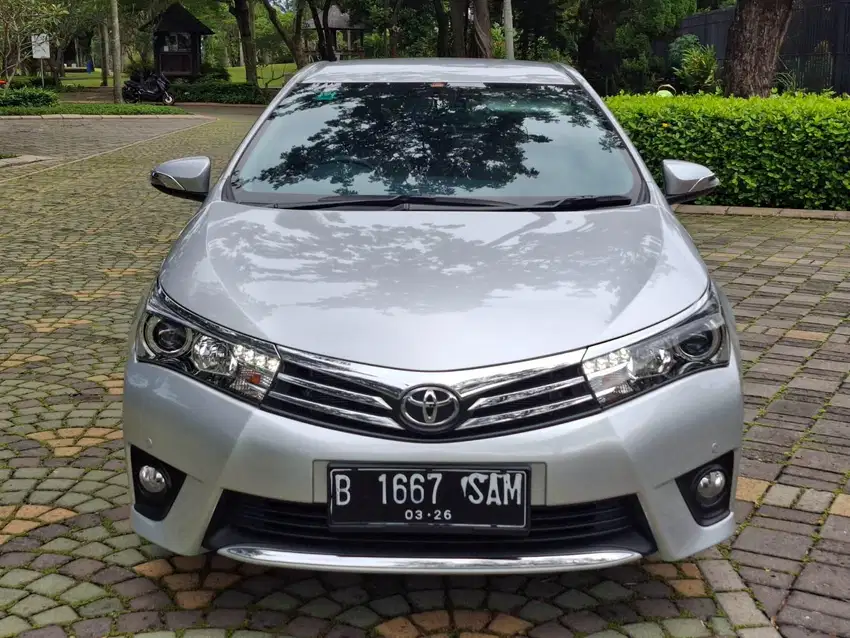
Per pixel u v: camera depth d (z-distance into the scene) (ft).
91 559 9.98
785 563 9.97
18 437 13.25
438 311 8.24
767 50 38.96
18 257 25.17
